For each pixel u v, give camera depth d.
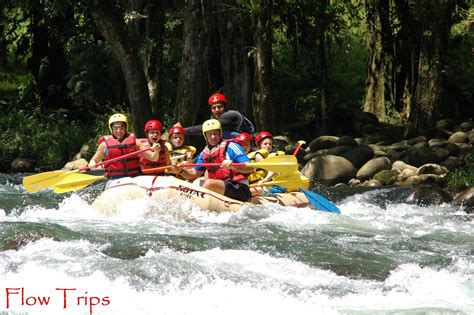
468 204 24.27
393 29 47.31
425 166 33.88
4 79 60.47
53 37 52.16
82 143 43.47
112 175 20.81
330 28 48.50
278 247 15.63
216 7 43.25
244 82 42.75
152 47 44.94
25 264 13.89
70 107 53.56
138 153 20.36
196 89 39.16
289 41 52.75
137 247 15.27
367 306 12.43
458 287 13.49
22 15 52.91
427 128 41.22
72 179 21.11
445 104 45.44
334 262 14.73
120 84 50.12
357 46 56.44
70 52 51.69
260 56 39.06
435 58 41.09
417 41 44.97
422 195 25.75
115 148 20.66
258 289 13.09
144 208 19.27
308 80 52.16
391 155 36.91
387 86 47.22
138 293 12.78
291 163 20.30
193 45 38.84
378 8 46.44
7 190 26.83
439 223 20.42
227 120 21.80
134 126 40.69
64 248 14.93
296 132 45.66
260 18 38.88
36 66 52.75
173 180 19.69
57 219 19.00
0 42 52.94
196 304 12.38
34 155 42.59
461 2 44.03
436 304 12.50
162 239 15.88
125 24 39.50
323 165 34.84
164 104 47.19
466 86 49.28
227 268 14.01
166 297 12.65
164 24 46.12
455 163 35.06
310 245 15.96
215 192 19.91
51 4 43.31
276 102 50.03
